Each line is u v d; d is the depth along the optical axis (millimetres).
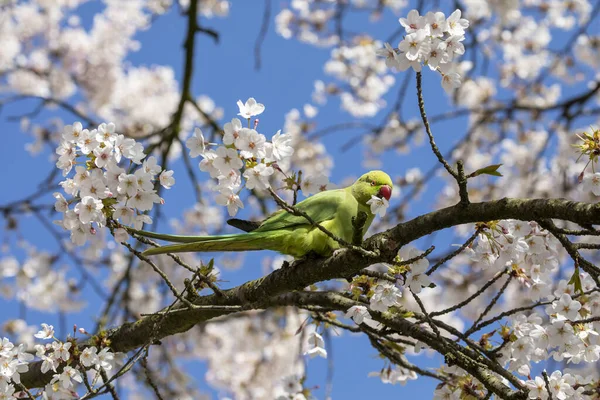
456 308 5527
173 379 11758
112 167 4938
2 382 5422
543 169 14047
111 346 6375
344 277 5738
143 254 5645
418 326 5879
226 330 13969
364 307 5527
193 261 13727
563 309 5184
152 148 11312
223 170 4688
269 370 13828
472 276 12586
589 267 4898
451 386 5973
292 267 5801
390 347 6770
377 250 5137
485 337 5758
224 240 6105
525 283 5629
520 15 13953
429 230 5102
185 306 6176
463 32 4746
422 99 4820
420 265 5074
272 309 12125
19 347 5512
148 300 13008
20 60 15594
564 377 5086
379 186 7172
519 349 5441
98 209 4891
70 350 5645
